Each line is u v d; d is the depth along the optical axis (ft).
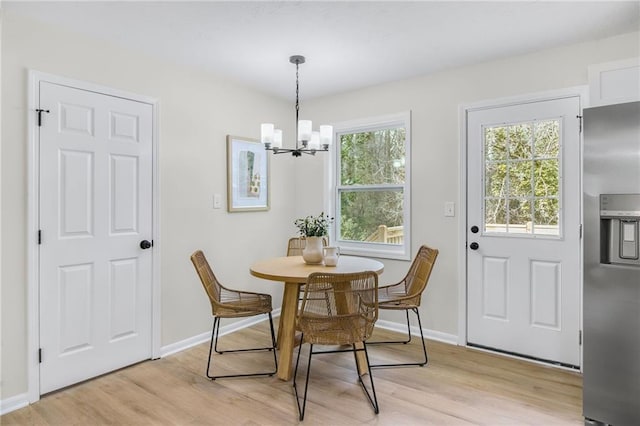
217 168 11.19
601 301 6.61
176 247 10.12
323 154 13.35
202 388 8.10
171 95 9.98
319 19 7.69
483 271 10.18
